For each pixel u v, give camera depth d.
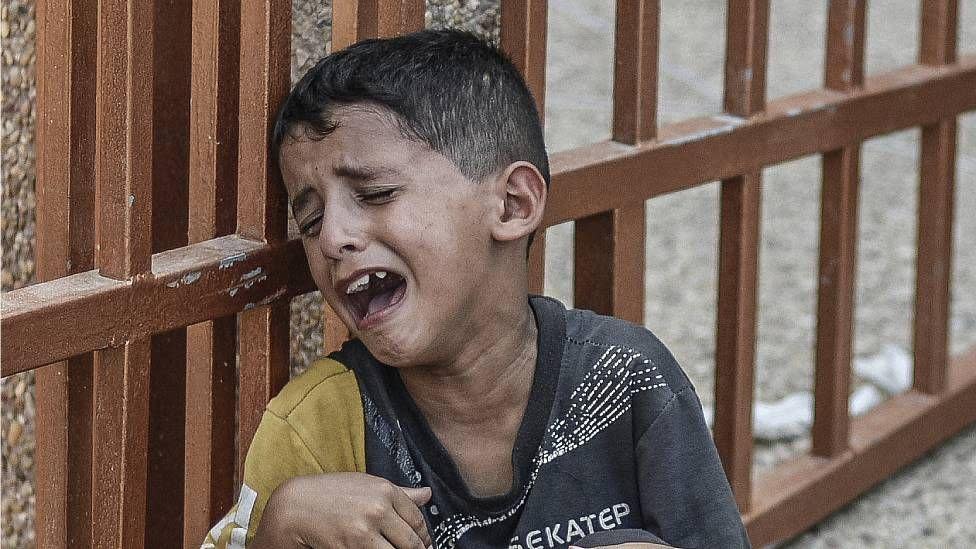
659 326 3.98
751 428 2.40
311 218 1.47
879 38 7.06
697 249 4.64
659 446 1.54
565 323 1.56
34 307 1.38
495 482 1.55
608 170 1.97
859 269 4.40
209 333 1.63
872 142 5.71
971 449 3.17
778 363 3.71
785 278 4.35
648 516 1.54
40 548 1.65
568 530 1.54
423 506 1.53
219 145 1.58
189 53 1.82
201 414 1.67
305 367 1.81
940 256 2.97
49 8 1.55
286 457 1.51
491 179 1.47
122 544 1.51
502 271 1.50
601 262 2.04
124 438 1.49
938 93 2.77
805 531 2.78
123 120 1.43
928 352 3.03
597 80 6.41
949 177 2.94
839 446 2.75
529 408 1.52
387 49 1.46
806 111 2.36
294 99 1.46
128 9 1.41
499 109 1.48
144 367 1.49
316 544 1.42
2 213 1.75
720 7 7.64
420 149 1.42
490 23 1.82
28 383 1.83
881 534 2.79
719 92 6.18
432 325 1.44
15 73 1.72
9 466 1.86
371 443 1.53
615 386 1.55
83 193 1.58
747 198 2.26
